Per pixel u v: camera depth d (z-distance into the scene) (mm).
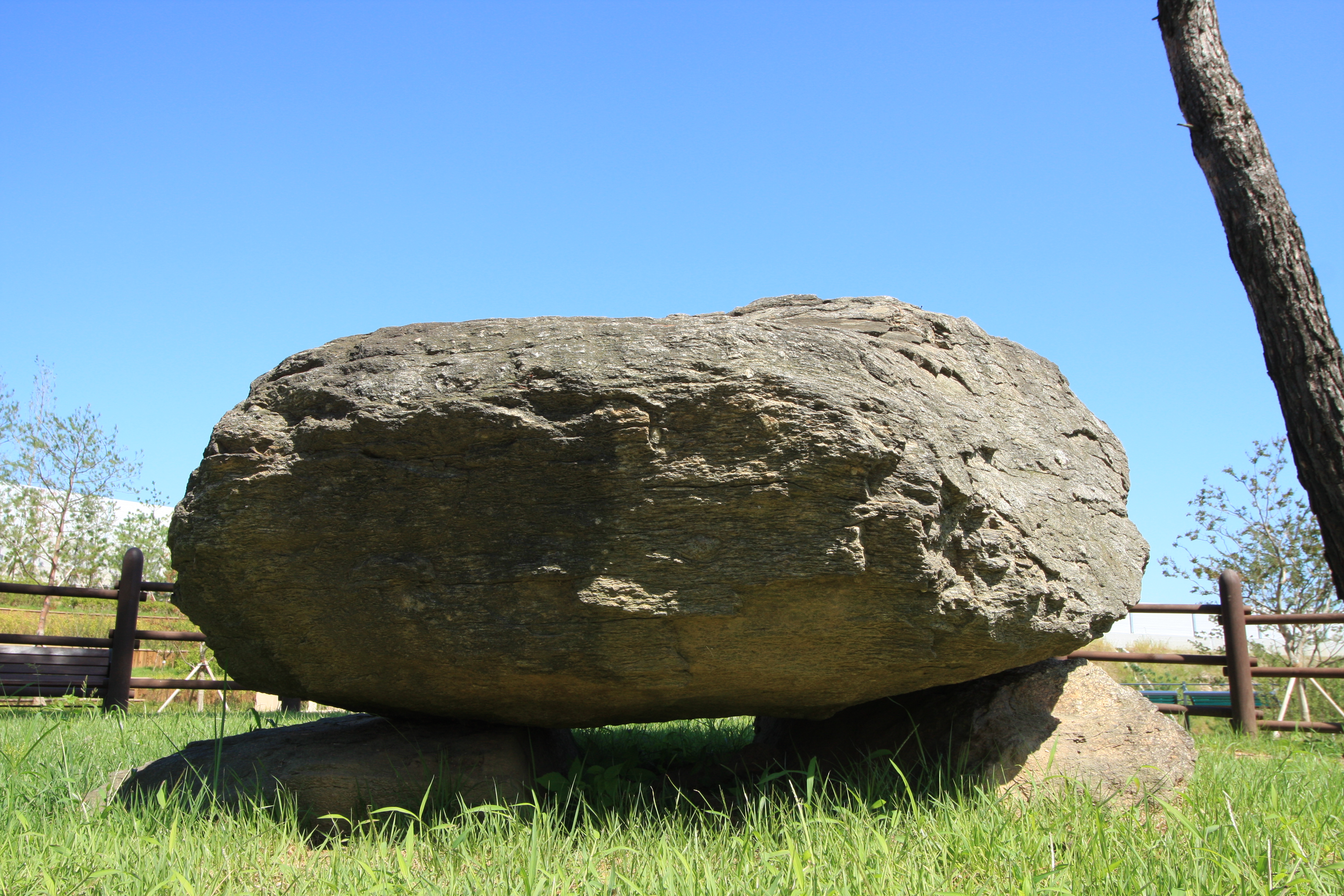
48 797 3004
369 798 2885
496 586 2703
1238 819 2783
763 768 3836
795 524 2621
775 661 2799
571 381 2629
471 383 2701
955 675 3143
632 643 2689
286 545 2785
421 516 2723
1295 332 4934
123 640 6457
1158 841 2523
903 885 2152
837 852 2385
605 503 2631
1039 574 3146
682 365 2633
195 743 3414
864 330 3389
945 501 2855
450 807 2916
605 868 2438
